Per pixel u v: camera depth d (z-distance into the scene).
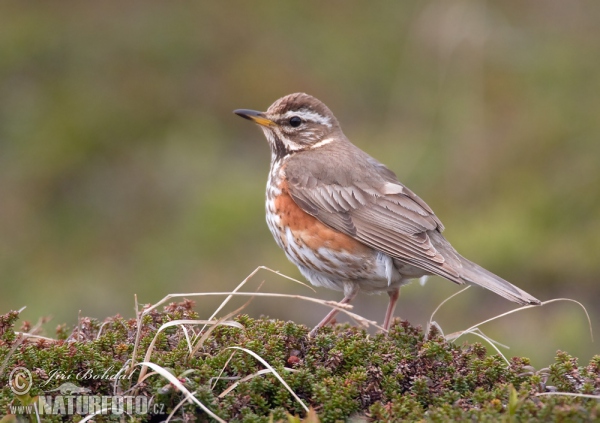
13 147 18.48
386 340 8.45
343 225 9.91
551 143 18.61
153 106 19.69
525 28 21.73
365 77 20.66
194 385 7.25
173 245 16.95
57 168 18.25
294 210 10.16
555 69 20.52
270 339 7.90
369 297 15.32
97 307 15.91
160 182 18.31
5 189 17.77
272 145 11.25
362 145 18.89
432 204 17.55
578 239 16.77
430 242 9.63
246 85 20.31
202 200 17.64
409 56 19.91
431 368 7.83
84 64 20.23
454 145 18.34
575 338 14.62
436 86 19.33
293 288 15.48
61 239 17.30
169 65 20.53
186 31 21.12
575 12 22.42
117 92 19.80
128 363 7.59
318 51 21.12
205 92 20.14
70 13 21.22
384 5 22.27
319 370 7.66
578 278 16.19
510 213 17.12
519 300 8.95
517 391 7.43
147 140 19.12
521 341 14.57
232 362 7.61
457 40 19.28
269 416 7.14
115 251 17.11
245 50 21.02
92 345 7.86
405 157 18.31
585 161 18.09
